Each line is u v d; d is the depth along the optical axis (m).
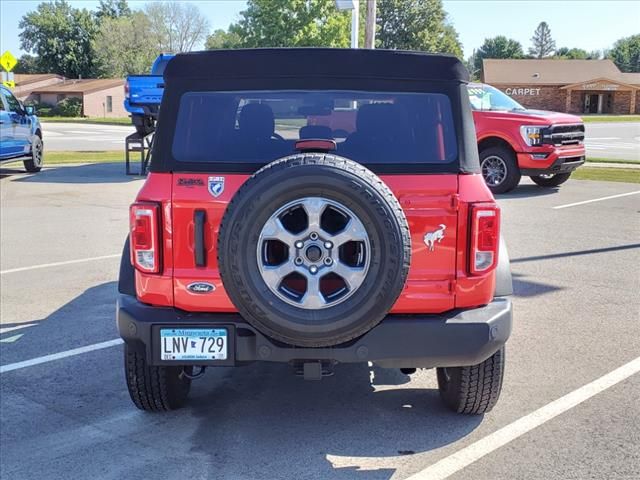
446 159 3.76
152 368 4.22
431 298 3.73
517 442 4.05
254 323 3.45
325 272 3.37
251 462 3.87
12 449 4.04
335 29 53.22
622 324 6.15
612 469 3.73
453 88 3.85
